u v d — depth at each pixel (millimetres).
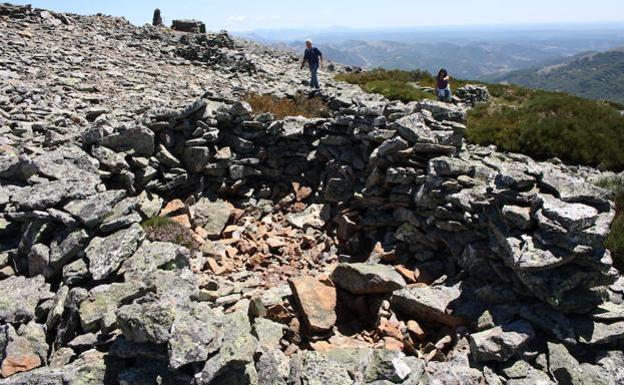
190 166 13914
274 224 13344
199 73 26859
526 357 7066
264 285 10125
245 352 6168
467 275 9406
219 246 11797
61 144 12766
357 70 40938
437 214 10102
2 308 7207
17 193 9586
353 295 9641
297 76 30328
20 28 28391
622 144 17062
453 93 29219
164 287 7492
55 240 8609
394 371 6496
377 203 12164
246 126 14922
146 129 12867
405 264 10859
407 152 11664
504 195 8695
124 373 5980
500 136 18109
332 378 6309
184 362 5781
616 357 6957
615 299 8141
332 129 15039
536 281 7508
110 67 23859
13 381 5930
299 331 8625
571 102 21000
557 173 8742
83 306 7082
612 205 7883
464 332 7977
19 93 16828
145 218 11992
